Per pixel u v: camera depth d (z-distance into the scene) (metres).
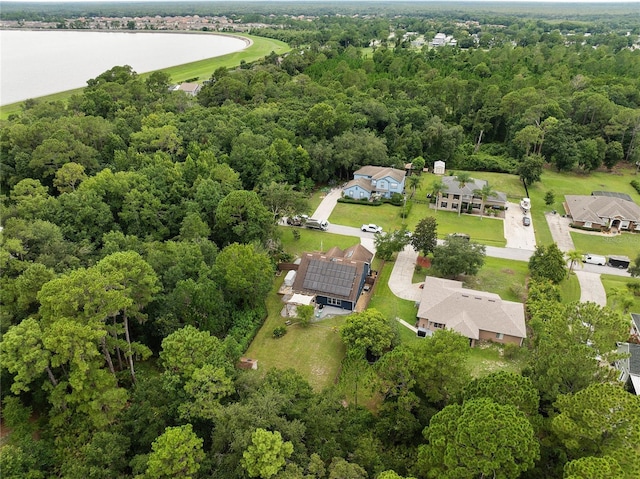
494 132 127.69
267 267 58.25
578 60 174.00
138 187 69.12
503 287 65.38
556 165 111.00
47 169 75.06
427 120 118.44
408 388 39.00
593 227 83.38
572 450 30.72
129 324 50.16
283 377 40.91
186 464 31.64
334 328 56.22
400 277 67.56
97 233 62.47
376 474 33.12
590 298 63.00
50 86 153.50
